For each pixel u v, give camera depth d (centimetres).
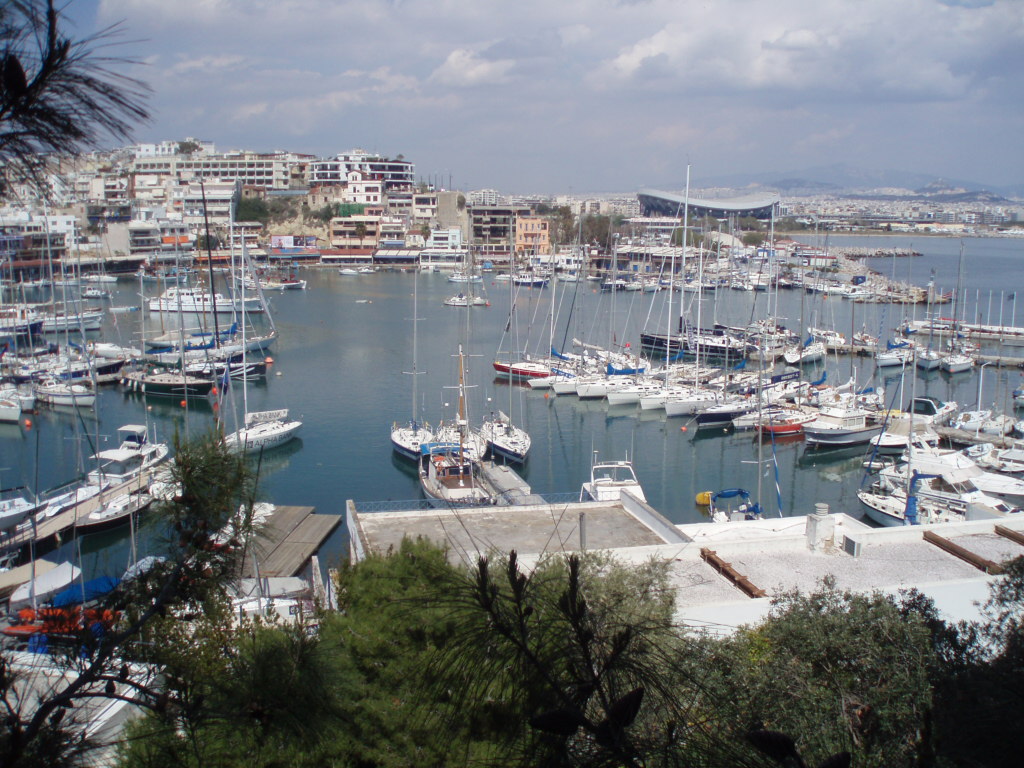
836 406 5738
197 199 15525
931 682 1020
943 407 5997
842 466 5006
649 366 7188
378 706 909
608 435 5619
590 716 404
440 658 440
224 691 571
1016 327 9625
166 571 556
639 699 377
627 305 11381
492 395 6638
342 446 5166
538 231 16888
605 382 6650
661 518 2266
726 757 404
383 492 4350
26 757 421
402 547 1231
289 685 600
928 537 2005
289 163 19725
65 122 329
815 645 1138
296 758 796
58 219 11344
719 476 4788
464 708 439
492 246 16625
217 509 559
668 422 5969
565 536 2225
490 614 414
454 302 11275
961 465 4231
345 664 685
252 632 781
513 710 406
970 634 1096
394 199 18862
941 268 17300
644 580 1205
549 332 9381
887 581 1772
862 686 1071
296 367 7481
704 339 7944
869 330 9644
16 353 6253
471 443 4691
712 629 1416
